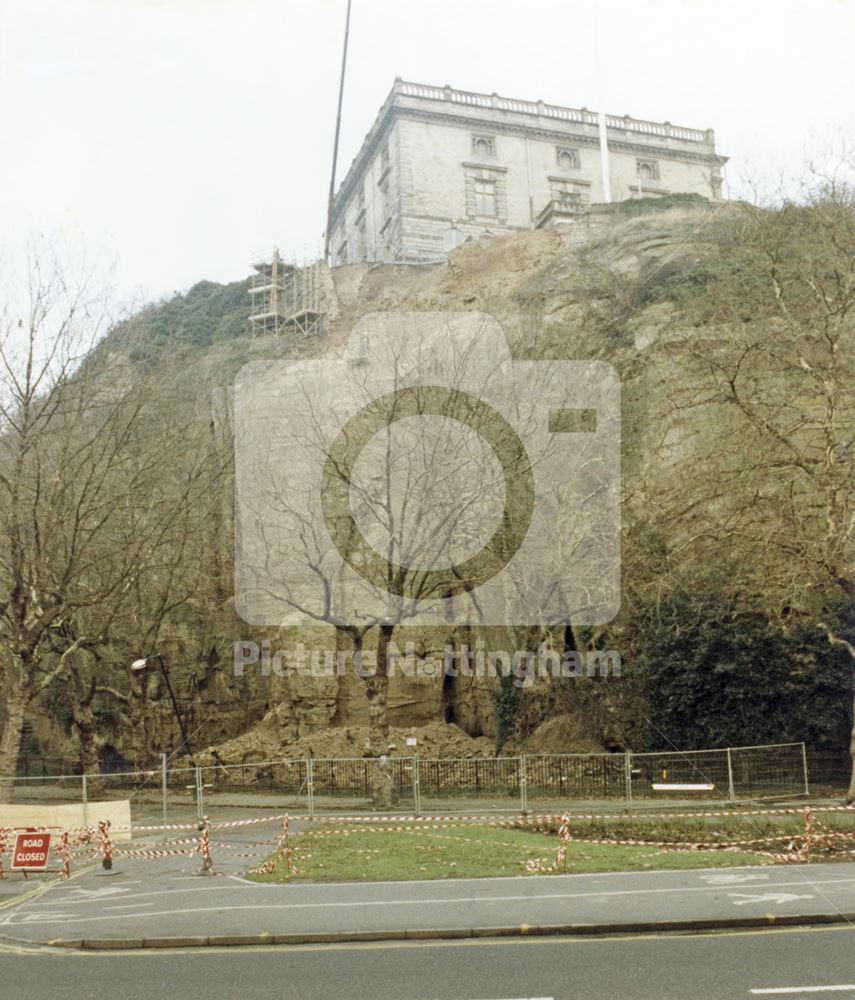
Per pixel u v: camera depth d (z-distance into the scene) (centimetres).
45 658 3856
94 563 2978
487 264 5684
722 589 2809
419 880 1510
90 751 3412
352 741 3709
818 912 1178
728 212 4019
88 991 970
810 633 2722
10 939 1230
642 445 3136
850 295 2389
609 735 3156
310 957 1083
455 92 6669
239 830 2252
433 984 952
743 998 873
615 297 4091
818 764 2673
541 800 2636
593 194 6844
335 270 6494
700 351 2794
